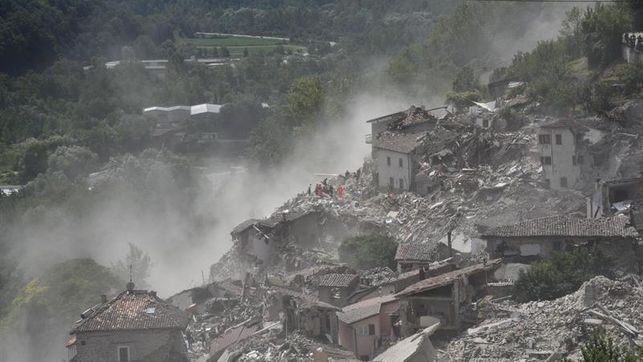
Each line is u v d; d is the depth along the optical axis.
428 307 162.00
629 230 174.00
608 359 118.06
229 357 167.62
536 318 154.50
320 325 172.25
